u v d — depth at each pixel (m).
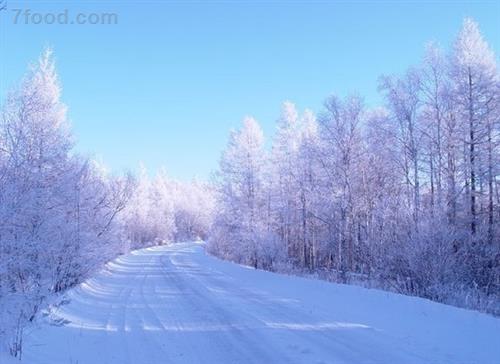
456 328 8.79
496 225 23.28
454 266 16.44
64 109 17.80
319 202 27.59
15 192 7.85
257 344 8.38
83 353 7.84
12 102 11.26
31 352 7.38
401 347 7.79
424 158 26.59
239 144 35.81
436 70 26.81
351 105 27.00
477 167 23.56
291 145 33.94
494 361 6.85
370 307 11.61
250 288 17.53
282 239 35.06
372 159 28.53
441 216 16.22
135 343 8.58
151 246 72.81
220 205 37.66
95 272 20.52
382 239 20.16
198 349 8.11
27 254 8.33
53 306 10.45
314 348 7.94
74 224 14.86
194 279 21.69
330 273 25.52
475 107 24.64
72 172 13.74
